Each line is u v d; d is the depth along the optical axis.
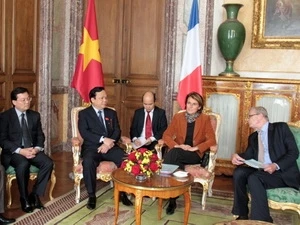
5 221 2.94
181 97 4.39
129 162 2.76
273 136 3.05
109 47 5.62
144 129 4.16
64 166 4.87
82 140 3.75
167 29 5.20
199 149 3.52
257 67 4.95
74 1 5.55
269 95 4.31
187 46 4.37
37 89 4.93
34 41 4.79
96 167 3.43
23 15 4.54
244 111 4.40
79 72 4.33
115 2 5.54
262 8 4.86
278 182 2.84
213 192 3.96
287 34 4.81
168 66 5.21
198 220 3.16
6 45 4.28
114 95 5.65
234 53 4.59
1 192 2.91
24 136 3.40
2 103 4.25
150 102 4.11
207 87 4.52
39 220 3.05
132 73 5.54
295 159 2.90
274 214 3.37
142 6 5.41
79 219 3.11
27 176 3.26
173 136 3.76
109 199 3.64
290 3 4.77
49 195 3.59
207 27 4.95
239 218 3.01
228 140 4.51
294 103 4.23
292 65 4.83
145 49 5.44
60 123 5.75
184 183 2.69
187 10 5.08
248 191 2.94
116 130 3.81
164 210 3.38
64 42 5.67
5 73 4.28
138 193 2.60
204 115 3.68
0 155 3.28
